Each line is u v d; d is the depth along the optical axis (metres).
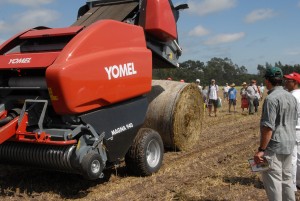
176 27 8.63
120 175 7.11
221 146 9.92
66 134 5.50
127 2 7.89
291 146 4.38
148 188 6.34
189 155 8.77
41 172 7.33
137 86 6.66
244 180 6.79
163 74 40.22
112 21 6.28
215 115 17.61
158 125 8.55
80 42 5.69
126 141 6.55
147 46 7.72
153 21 7.49
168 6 7.88
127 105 6.55
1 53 6.52
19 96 6.22
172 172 7.30
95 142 5.79
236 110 21.70
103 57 5.96
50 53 5.91
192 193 6.05
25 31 6.75
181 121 8.71
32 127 5.99
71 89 5.45
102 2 8.29
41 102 5.82
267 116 4.26
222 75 83.19
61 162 5.66
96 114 5.95
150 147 7.14
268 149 4.37
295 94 5.73
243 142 10.59
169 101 8.49
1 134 5.57
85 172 5.56
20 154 6.00
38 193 6.11
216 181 6.70
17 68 5.96
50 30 6.59
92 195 6.01
